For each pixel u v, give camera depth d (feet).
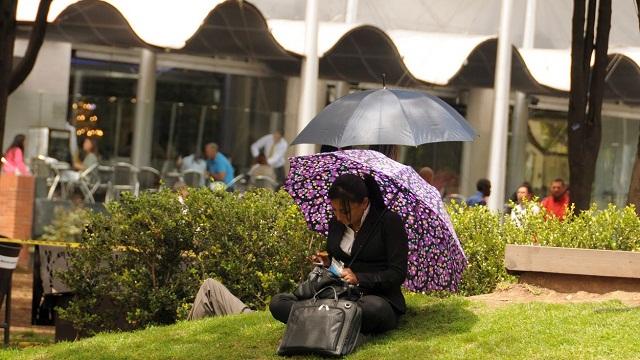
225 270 67.31
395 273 51.03
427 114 64.13
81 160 124.06
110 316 68.80
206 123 127.85
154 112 126.21
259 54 135.54
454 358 47.39
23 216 119.55
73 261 69.05
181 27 116.88
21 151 122.11
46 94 124.47
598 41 78.95
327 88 156.25
